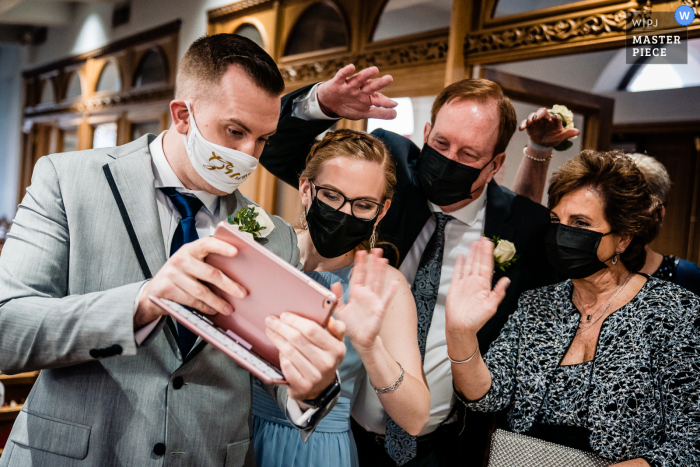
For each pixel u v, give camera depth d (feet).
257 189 15.75
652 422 5.01
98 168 4.46
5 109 34.96
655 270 7.51
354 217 5.27
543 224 6.94
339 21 13.76
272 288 3.50
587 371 5.41
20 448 4.21
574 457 5.14
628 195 5.47
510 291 6.68
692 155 14.51
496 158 6.72
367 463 6.26
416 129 11.62
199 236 4.70
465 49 9.79
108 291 3.84
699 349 4.92
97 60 25.50
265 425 5.62
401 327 5.19
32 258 4.12
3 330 3.83
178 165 4.54
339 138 5.44
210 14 17.94
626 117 15.06
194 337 4.39
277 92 4.34
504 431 5.52
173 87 19.84
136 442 4.15
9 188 33.86
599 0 8.06
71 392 4.18
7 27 31.27
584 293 5.82
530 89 9.32
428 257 6.66
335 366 3.53
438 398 6.51
